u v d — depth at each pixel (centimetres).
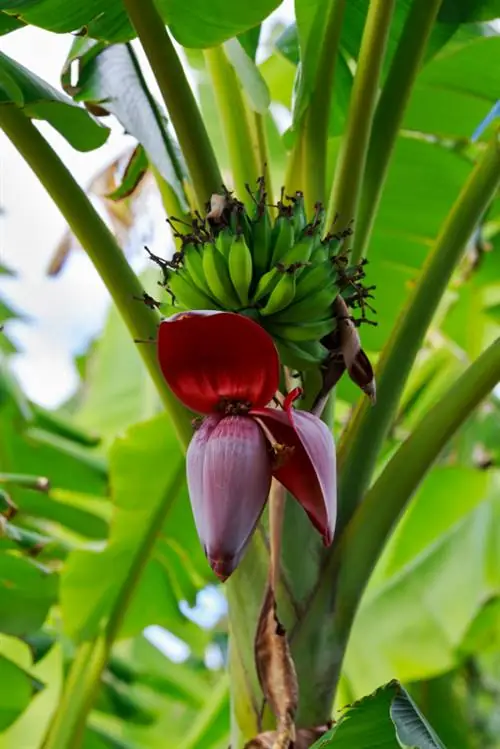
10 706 394
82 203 333
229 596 328
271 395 301
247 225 311
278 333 311
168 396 333
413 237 423
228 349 299
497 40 389
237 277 307
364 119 339
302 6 349
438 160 410
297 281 309
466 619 445
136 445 391
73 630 384
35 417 466
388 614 447
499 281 432
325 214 339
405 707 297
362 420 332
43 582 385
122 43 354
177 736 613
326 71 349
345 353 311
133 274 335
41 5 336
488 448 468
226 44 360
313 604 323
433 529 462
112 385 568
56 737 374
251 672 321
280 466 299
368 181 345
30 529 457
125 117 353
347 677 439
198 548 411
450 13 372
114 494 392
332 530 296
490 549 468
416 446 325
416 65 347
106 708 451
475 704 559
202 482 296
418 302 334
